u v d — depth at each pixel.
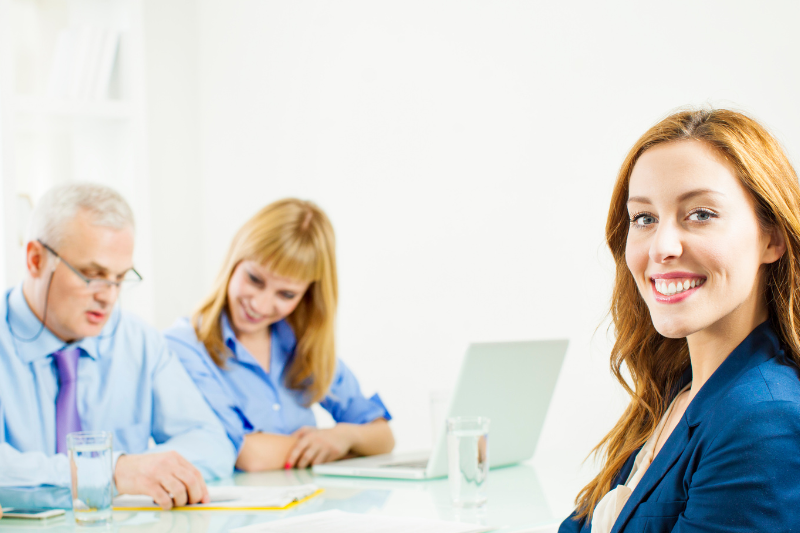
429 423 2.91
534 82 2.47
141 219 3.21
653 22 2.12
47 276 1.73
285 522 1.19
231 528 1.19
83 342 1.88
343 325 3.32
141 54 3.21
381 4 3.09
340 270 3.33
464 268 2.75
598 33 2.27
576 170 2.34
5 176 2.93
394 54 3.04
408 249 2.99
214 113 3.90
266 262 2.08
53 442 1.77
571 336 2.34
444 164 2.83
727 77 1.94
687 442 0.87
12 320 1.78
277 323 2.28
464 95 2.75
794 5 1.79
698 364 0.93
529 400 1.73
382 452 2.18
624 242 1.07
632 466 1.05
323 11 3.36
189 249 3.92
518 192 2.54
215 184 3.88
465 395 1.58
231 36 3.81
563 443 2.35
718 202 0.84
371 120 3.15
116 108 3.17
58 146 3.23
